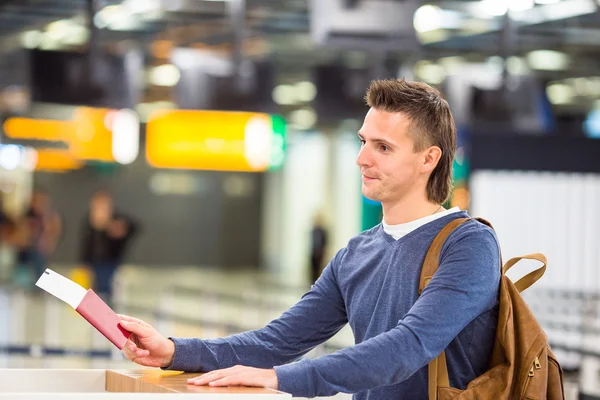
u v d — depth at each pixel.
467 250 2.57
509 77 13.70
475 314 2.54
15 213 32.94
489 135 12.23
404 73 14.87
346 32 9.77
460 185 17.53
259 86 13.30
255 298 14.30
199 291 14.94
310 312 2.92
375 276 2.74
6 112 19.80
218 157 18.20
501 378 2.55
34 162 28.25
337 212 30.89
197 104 13.27
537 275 2.75
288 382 2.34
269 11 12.87
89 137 19.80
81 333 12.36
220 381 2.33
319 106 14.48
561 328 7.67
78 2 12.50
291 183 33.81
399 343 2.40
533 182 12.12
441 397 2.55
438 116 2.69
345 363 2.37
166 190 35.84
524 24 13.02
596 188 11.95
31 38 14.84
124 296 17.83
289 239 33.97
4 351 6.66
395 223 2.75
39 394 2.00
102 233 16.12
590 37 13.41
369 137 2.70
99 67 12.20
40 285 2.54
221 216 36.31
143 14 13.30
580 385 5.71
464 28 13.48
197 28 14.09
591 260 11.91
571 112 20.28
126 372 2.71
